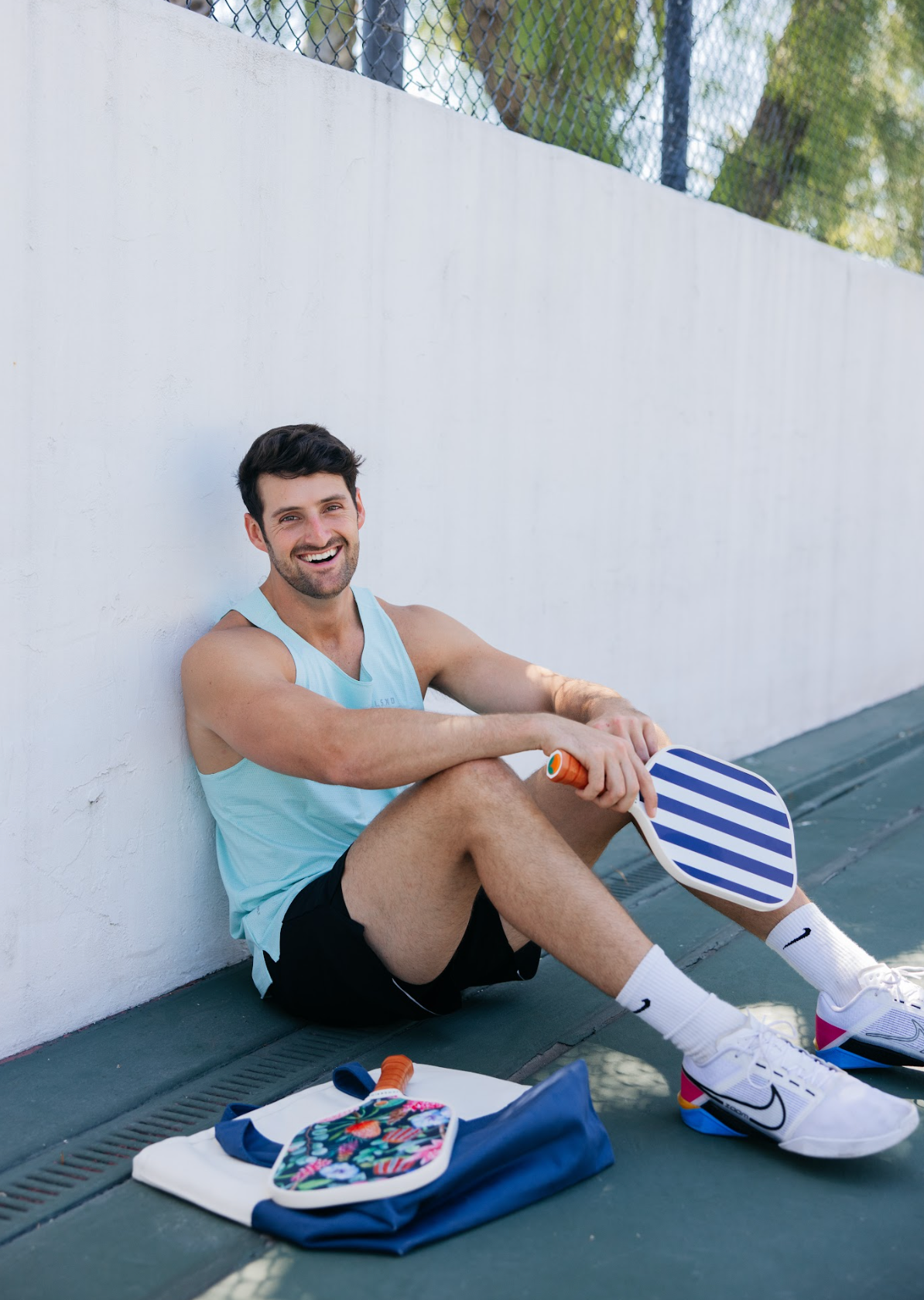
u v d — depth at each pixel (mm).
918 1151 1855
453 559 3279
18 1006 2193
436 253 3107
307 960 2188
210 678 2248
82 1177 1780
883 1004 2051
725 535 4578
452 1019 2383
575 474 3740
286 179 2639
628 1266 1549
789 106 4926
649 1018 1864
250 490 2297
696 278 4246
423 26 3182
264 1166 1744
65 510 2203
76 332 2197
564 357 3639
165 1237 1625
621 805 2012
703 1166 1804
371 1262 1560
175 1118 1966
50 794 2219
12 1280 1529
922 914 2961
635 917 2979
